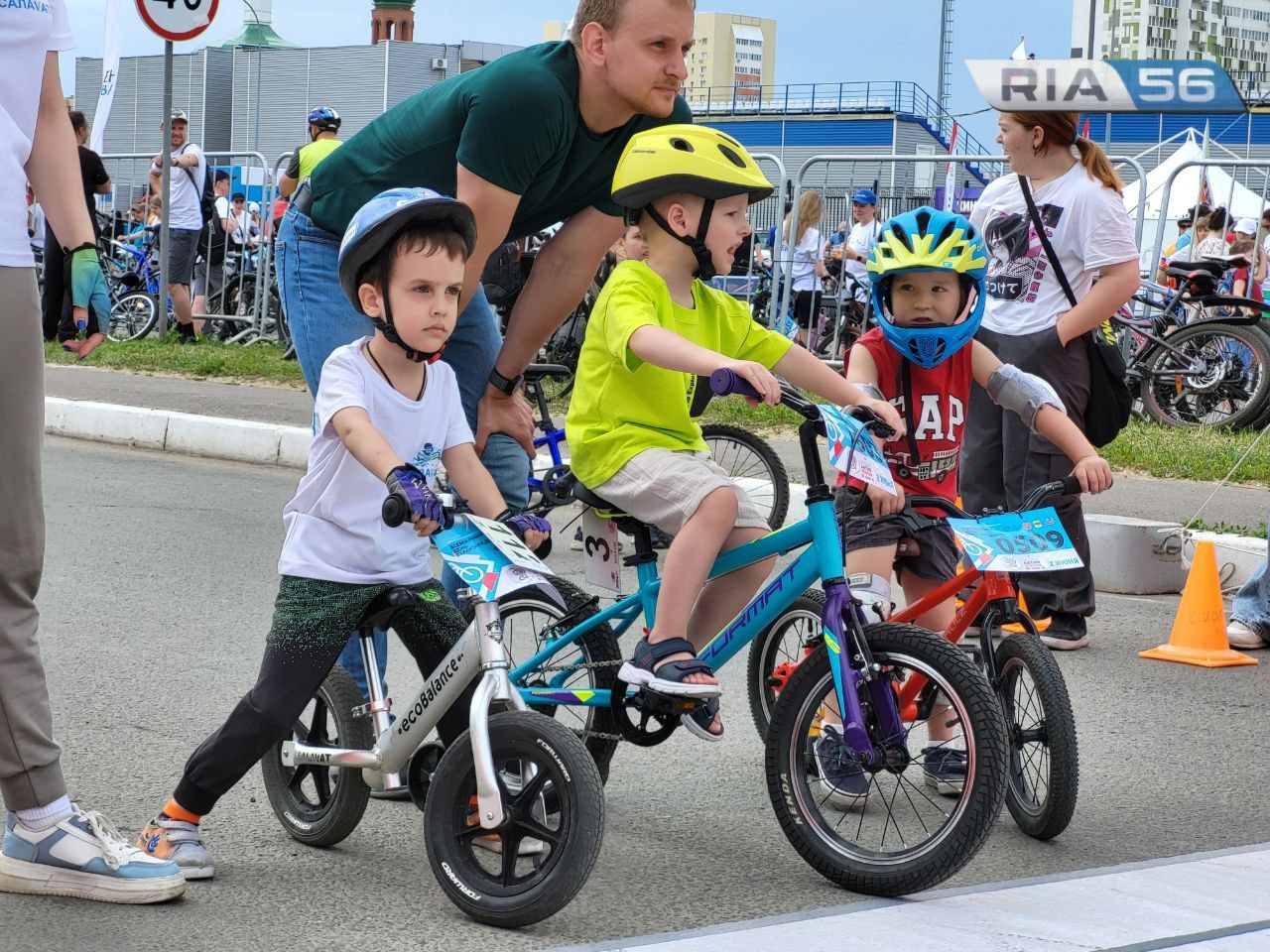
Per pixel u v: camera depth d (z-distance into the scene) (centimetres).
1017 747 436
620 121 459
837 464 373
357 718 397
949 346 449
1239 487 950
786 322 1402
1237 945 333
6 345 340
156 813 424
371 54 3466
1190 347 1226
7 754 356
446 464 385
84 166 1473
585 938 345
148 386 1339
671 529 398
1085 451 437
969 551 396
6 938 336
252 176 1700
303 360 476
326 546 373
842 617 378
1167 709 568
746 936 334
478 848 385
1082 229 635
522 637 470
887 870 368
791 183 1442
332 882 380
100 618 657
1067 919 348
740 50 12188
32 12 347
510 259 1138
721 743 514
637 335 388
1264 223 1384
